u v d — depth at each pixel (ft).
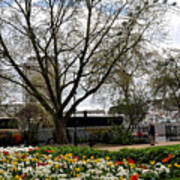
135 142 78.64
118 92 88.12
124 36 66.90
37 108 78.28
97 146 73.26
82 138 83.97
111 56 67.92
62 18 64.18
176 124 100.12
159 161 26.86
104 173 23.62
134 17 65.82
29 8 63.62
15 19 64.44
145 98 88.28
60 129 69.62
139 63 83.41
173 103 114.11
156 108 108.78
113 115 86.28
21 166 26.00
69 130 84.58
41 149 38.17
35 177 21.29
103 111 101.30
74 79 69.31
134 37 69.46
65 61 68.85
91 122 92.99
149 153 28.48
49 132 81.76
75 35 69.05
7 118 81.97
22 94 79.87
